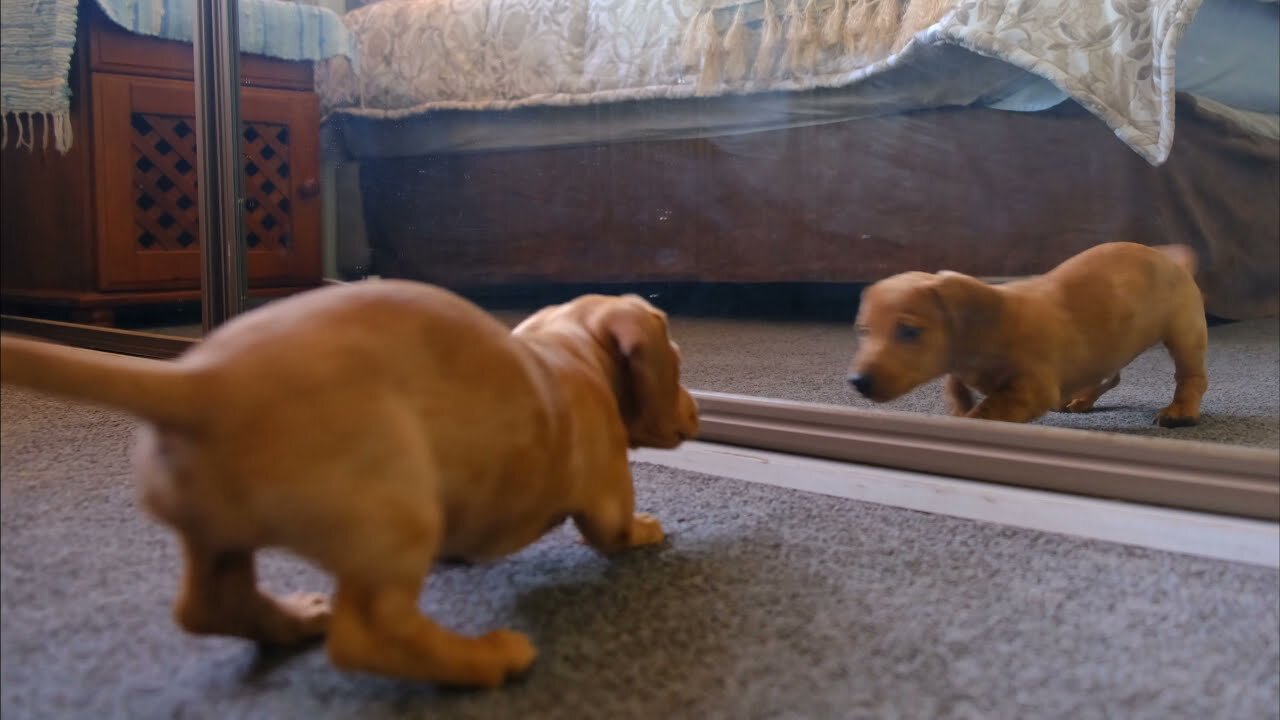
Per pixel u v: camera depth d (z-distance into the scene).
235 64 1.66
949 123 1.92
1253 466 0.87
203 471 0.52
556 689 0.62
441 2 2.46
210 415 0.52
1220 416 1.27
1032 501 0.93
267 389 0.53
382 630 0.56
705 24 2.18
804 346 1.71
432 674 0.58
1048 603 0.75
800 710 0.60
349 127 2.31
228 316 1.67
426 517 0.56
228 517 0.53
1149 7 1.66
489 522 0.66
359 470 0.53
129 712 0.58
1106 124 1.72
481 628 0.70
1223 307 1.93
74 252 2.14
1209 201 1.89
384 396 0.56
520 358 0.67
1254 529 0.85
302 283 2.17
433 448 0.58
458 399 0.60
